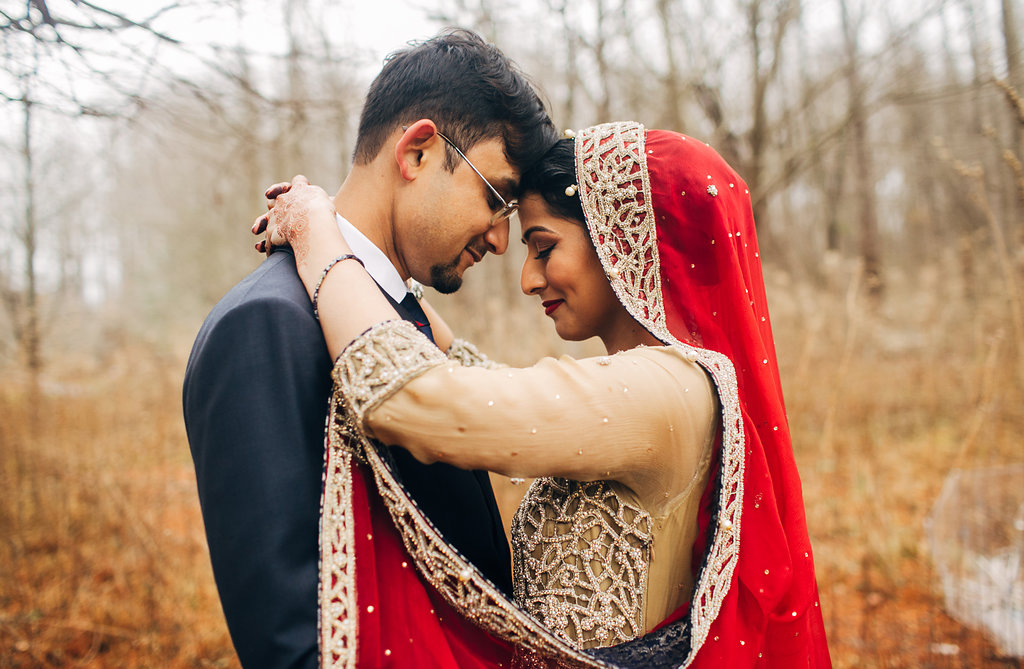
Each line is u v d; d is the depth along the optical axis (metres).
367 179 1.33
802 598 1.23
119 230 19.25
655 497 1.14
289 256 1.20
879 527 3.77
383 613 1.05
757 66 6.19
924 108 11.70
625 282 1.29
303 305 1.10
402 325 1.05
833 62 8.82
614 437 1.04
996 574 3.04
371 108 1.34
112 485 4.06
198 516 4.28
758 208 6.42
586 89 5.23
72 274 11.52
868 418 5.18
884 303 8.63
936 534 3.58
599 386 1.06
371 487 1.12
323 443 1.07
